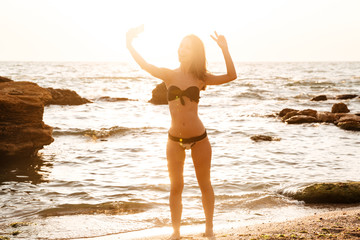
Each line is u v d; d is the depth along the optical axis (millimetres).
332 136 13812
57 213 5809
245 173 8422
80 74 74250
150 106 24719
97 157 10133
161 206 6180
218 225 5188
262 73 91750
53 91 24109
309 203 6355
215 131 14805
